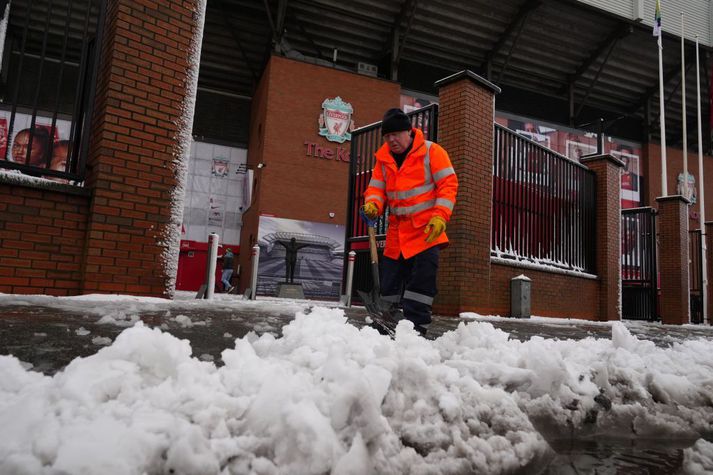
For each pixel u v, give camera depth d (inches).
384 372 57.3
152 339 58.3
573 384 81.7
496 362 86.9
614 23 809.5
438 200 115.6
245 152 833.5
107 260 163.6
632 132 1013.8
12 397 49.5
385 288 124.9
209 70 834.2
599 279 385.7
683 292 476.1
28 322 94.3
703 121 1045.2
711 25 896.9
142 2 176.7
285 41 735.7
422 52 831.7
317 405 50.2
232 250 789.2
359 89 737.0
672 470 62.6
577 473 60.4
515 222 320.8
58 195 160.9
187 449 41.2
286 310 170.7
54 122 162.1
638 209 510.3
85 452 37.5
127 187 169.0
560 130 905.5
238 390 55.4
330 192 701.9
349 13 737.6
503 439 61.7
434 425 57.9
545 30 818.2
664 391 90.2
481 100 291.4
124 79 171.0
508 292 297.9
